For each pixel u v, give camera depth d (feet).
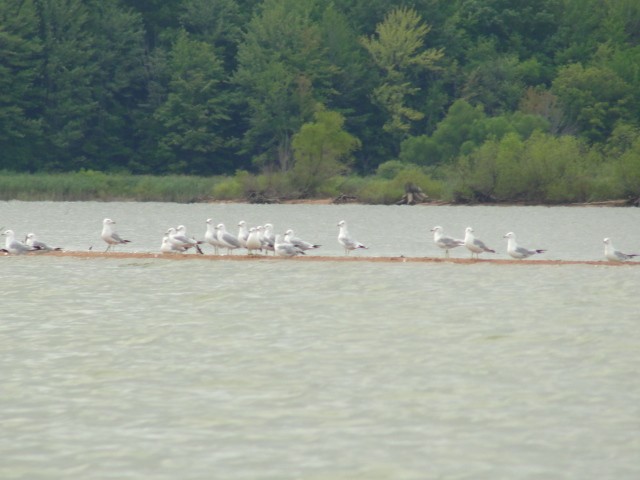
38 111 350.23
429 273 128.06
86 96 349.61
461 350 87.61
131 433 66.90
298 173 300.61
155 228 208.95
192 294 114.21
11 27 340.80
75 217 238.89
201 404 72.59
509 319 100.32
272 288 118.01
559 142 292.40
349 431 67.15
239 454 63.31
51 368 81.92
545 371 80.59
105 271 129.59
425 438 65.77
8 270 130.41
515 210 265.95
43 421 69.15
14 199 302.45
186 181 319.88
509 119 334.85
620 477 59.47
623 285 119.44
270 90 349.61
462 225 221.25
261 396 74.38
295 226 217.36
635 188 274.16
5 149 342.03
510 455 62.85
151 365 82.89
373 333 94.22
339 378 78.89
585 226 217.77
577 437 65.67
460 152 321.11
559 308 105.91
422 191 289.53
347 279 123.65
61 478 60.03
